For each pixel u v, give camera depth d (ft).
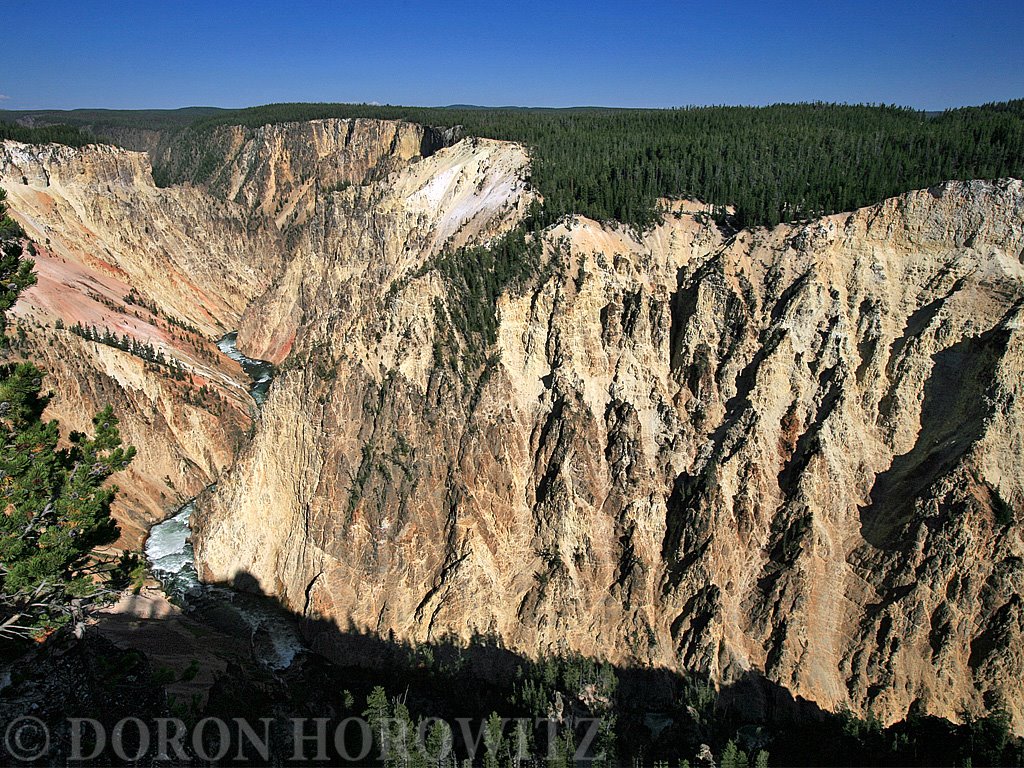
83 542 95.81
